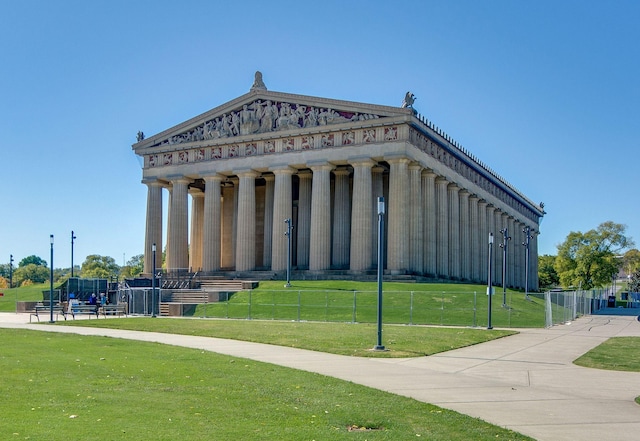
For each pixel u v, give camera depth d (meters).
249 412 18.92
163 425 17.09
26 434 15.85
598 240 156.50
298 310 57.88
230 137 93.94
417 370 28.28
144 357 31.05
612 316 81.44
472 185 108.38
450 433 16.98
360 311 61.25
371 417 18.61
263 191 107.06
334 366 29.09
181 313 68.38
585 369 29.53
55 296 84.62
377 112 84.06
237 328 47.53
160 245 100.50
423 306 63.28
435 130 91.44
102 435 15.93
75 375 25.08
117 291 80.38
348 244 93.62
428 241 88.25
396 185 82.62
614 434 17.39
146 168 101.31
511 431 17.36
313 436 16.38
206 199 96.19
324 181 87.44
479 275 109.50
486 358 33.06
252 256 92.81
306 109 90.00
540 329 53.16
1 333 43.44
